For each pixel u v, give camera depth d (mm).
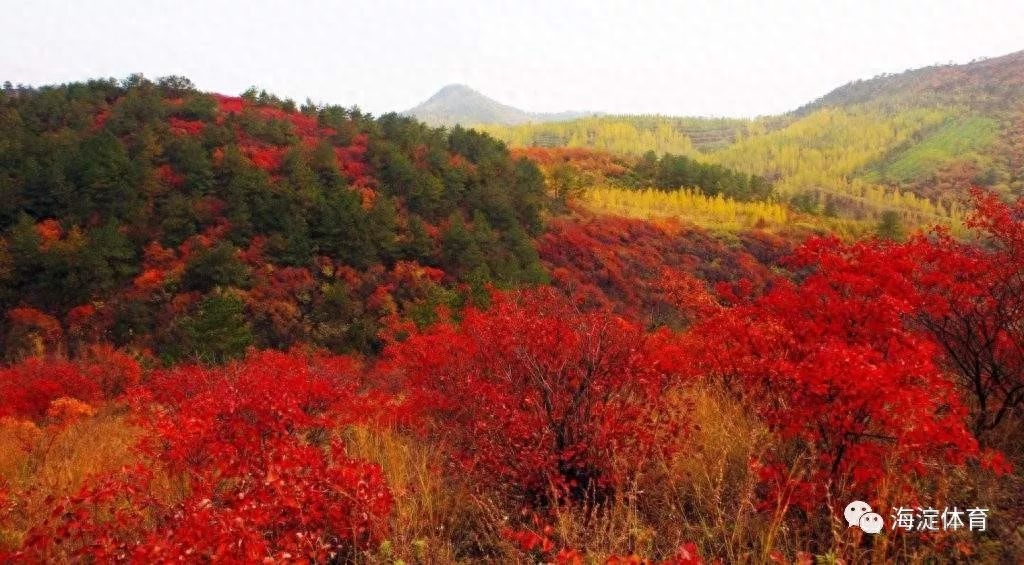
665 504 3295
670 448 3590
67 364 19234
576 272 51312
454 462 4168
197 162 49000
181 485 3820
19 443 6340
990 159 160375
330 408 5633
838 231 81812
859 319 3615
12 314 35438
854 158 189875
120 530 3090
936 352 4129
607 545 2908
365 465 3344
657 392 4086
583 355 4242
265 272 41250
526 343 4551
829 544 2832
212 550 2426
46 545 2721
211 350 24547
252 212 46500
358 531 3025
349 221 45125
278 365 8695
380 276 43562
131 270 40469
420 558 2973
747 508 3078
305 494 3016
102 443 5918
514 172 71438
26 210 44344
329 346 36531
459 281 44781
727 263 63812
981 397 3906
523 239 50406
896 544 2828
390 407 5555
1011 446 3783
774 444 3521
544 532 2904
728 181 105938
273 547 2828
